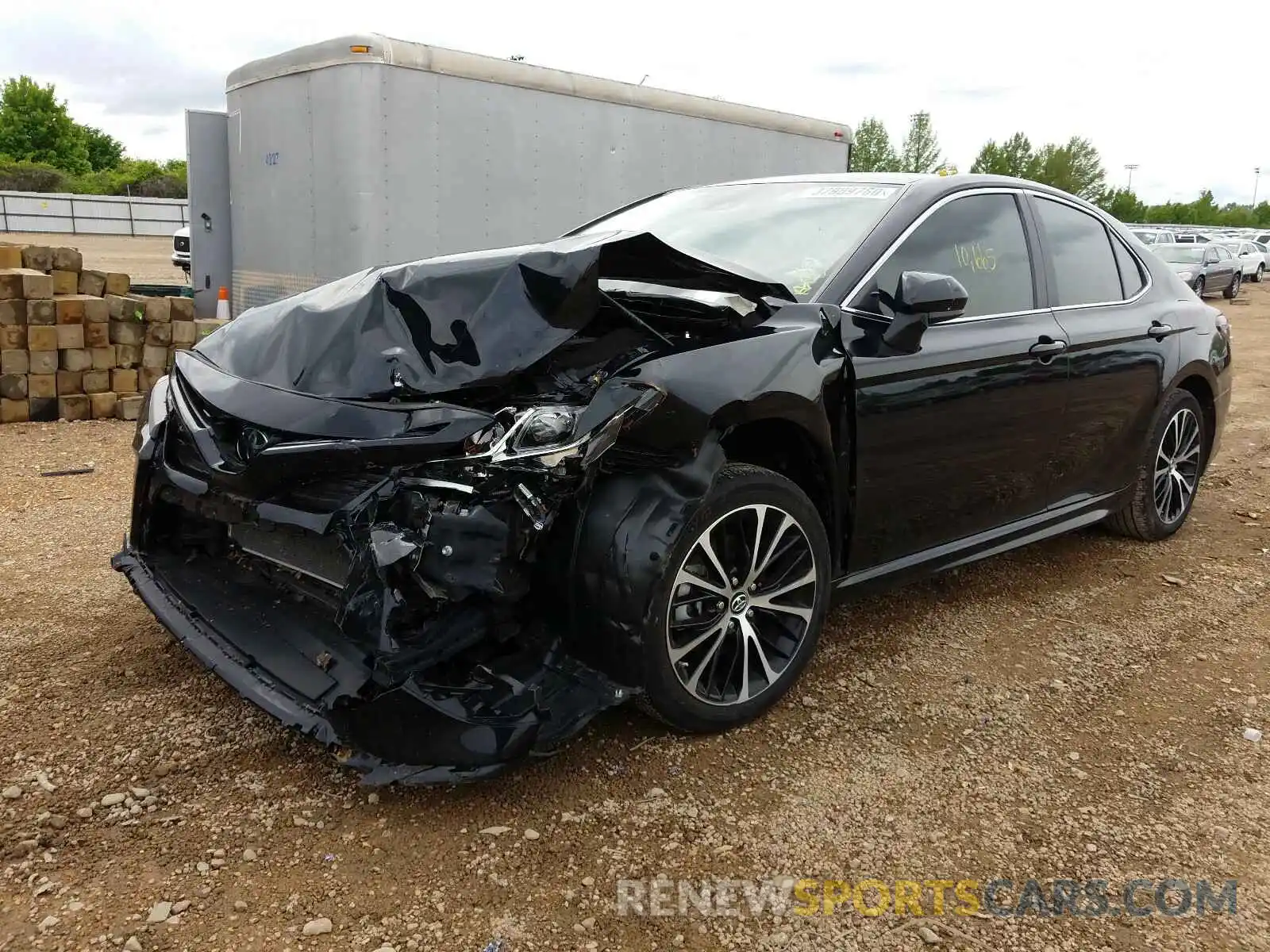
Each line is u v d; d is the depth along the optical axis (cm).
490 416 241
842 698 326
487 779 237
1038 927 225
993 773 286
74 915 213
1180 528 526
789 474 319
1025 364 370
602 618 259
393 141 725
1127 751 301
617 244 276
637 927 219
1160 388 455
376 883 228
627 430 252
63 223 4103
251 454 256
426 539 233
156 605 295
